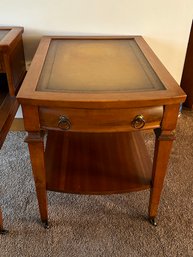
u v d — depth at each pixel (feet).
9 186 4.30
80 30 4.77
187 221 3.80
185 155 5.01
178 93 2.81
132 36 4.71
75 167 3.76
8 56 3.75
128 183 3.52
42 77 3.19
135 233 3.64
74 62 3.66
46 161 3.84
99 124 2.88
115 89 2.92
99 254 3.39
